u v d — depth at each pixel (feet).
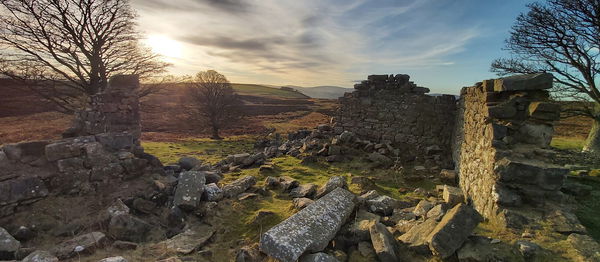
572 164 41.91
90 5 60.59
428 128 44.75
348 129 50.29
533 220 14.58
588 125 86.74
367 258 14.80
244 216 21.94
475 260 12.70
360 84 49.42
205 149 77.51
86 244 16.38
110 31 65.72
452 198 23.82
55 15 57.16
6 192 18.69
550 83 17.04
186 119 118.01
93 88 62.59
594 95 50.49
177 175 30.66
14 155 20.29
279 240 14.47
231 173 34.78
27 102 70.85
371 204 22.21
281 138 91.66
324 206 18.93
